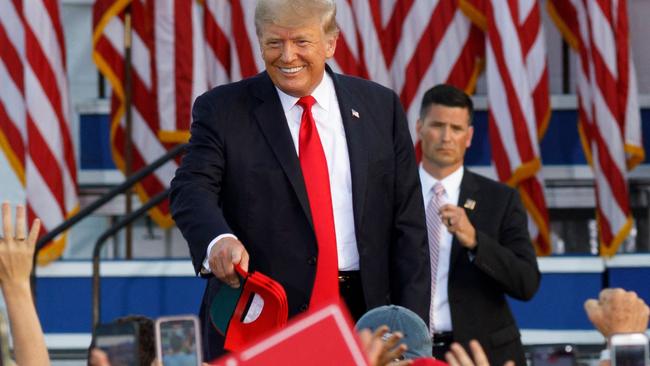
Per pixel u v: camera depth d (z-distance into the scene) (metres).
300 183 7.57
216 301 7.06
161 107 14.57
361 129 7.77
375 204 7.73
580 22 14.66
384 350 4.89
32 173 14.34
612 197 14.19
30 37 14.47
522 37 14.45
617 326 6.52
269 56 7.44
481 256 10.64
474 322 10.86
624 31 14.45
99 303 13.43
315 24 7.41
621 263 14.12
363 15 14.60
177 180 7.62
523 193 14.34
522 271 10.82
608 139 14.25
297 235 7.57
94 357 4.59
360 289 7.70
